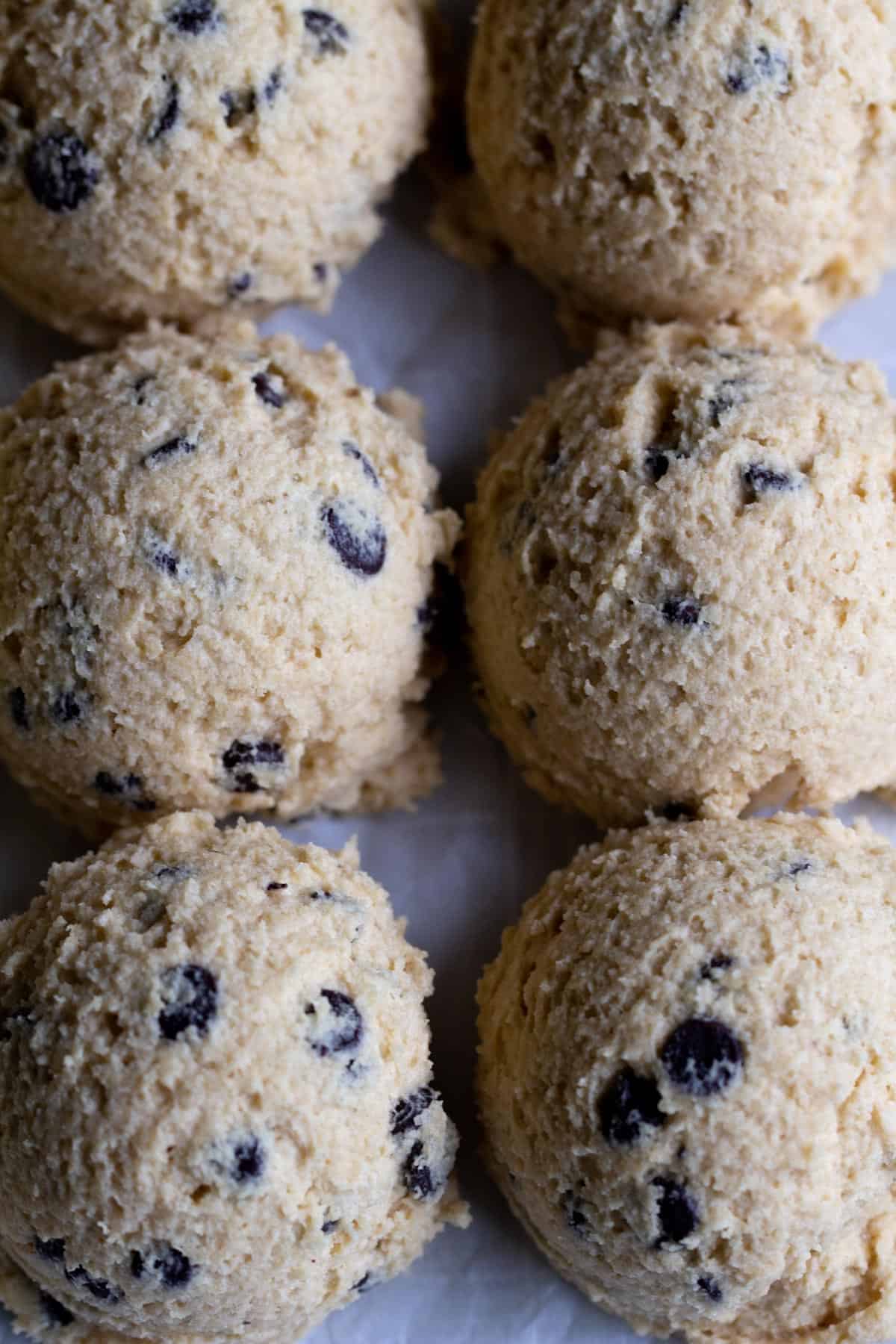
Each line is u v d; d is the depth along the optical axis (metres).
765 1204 0.35
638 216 0.37
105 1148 0.35
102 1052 0.35
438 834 0.39
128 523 0.36
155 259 0.38
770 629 0.36
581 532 0.37
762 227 0.37
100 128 0.37
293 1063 0.35
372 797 0.39
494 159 0.38
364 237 0.39
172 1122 0.35
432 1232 0.37
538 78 0.37
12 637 0.37
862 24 0.37
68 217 0.37
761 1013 0.35
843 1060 0.35
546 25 0.37
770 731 0.36
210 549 0.36
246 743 0.37
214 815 0.38
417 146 0.39
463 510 0.39
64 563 0.36
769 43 0.37
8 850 0.39
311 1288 0.35
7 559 0.37
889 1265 0.35
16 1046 0.35
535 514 0.37
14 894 0.39
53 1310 0.37
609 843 0.37
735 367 0.37
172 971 0.35
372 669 0.37
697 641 0.36
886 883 0.36
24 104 0.37
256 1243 0.35
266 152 0.37
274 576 0.36
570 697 0.37
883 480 0.37
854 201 0.38
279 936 0.35
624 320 0.39
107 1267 0.35
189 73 0.37
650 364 0.37
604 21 0.37
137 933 0.35
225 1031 0.35
